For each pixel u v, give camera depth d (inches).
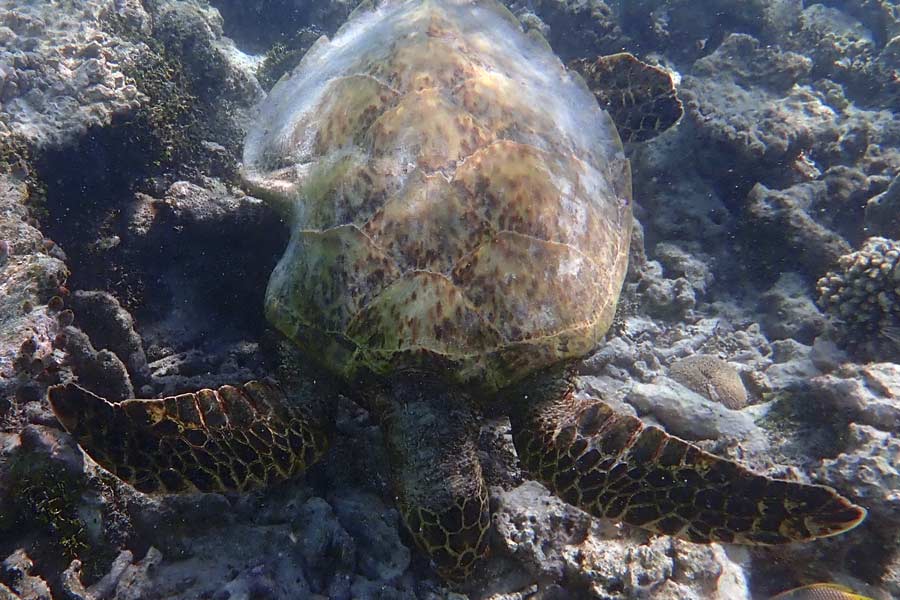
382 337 28.8
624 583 28.5
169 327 41.4
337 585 27.2
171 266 42.9
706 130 58.1
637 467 28.5
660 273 54.2
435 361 28.5
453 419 28.9
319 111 35.7
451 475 27.9
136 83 43.1
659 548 29.7
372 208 30.1
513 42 40.4
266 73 63.8
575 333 30.5
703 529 27.4
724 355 49.5
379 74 34.4
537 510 31.0
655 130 52.8
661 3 79.0
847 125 66.0
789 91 66.7
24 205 34.4
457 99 32.9
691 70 67.1
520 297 29.7
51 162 38.3
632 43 77.0
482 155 31.2
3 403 26.4
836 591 29.1
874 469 32.3
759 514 26.5
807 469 35.3
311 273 30.8
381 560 29.2
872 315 43.9
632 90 51.8
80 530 26.3
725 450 37.5
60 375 28.8
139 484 27.1
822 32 87.4
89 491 26.8
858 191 56.8
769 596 32.8
